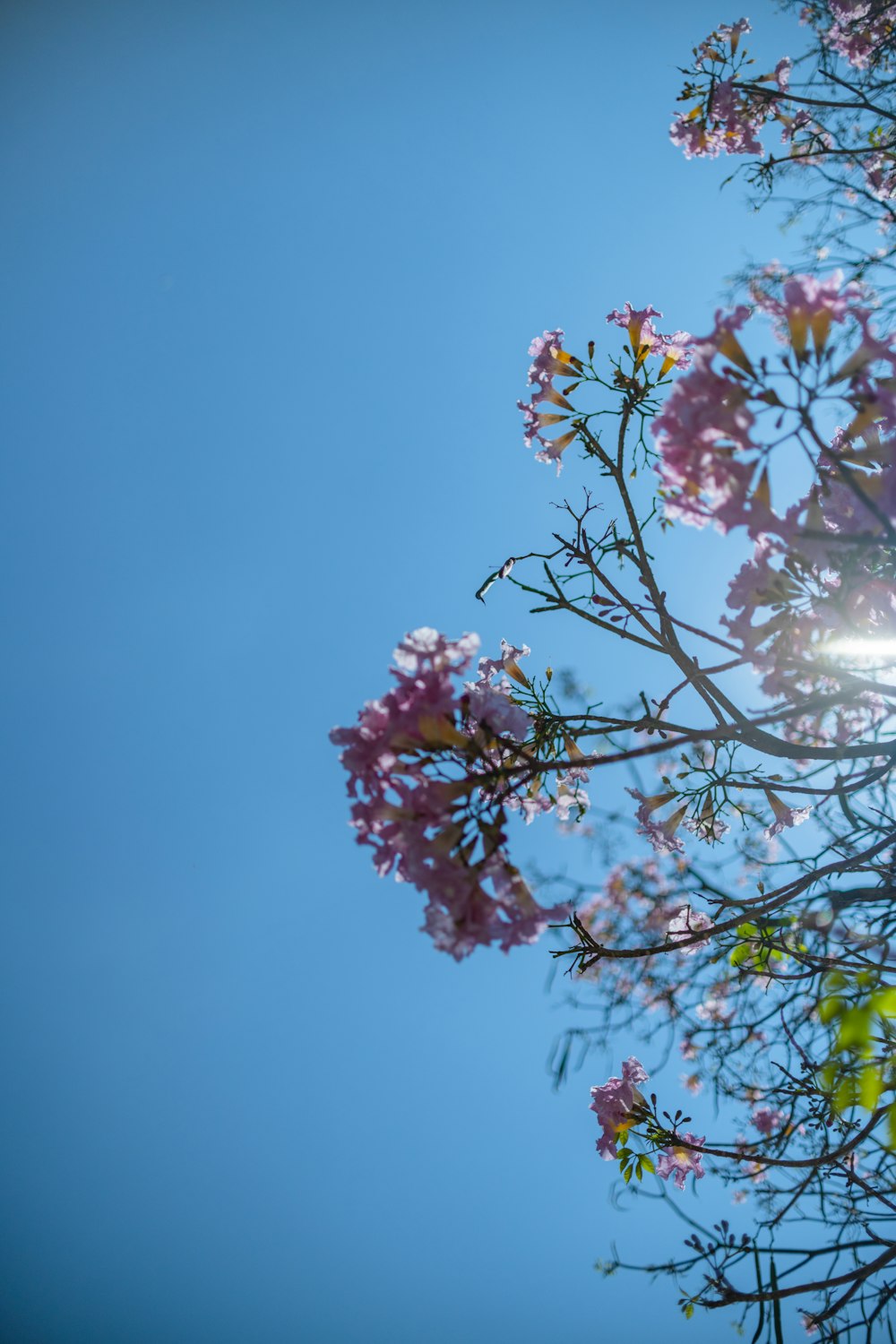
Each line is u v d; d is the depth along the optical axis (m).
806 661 3.34
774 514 3.02
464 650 3.19
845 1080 2.63
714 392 3.00
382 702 3.22
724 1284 4.32
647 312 5.10
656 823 4.88
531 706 4.77
